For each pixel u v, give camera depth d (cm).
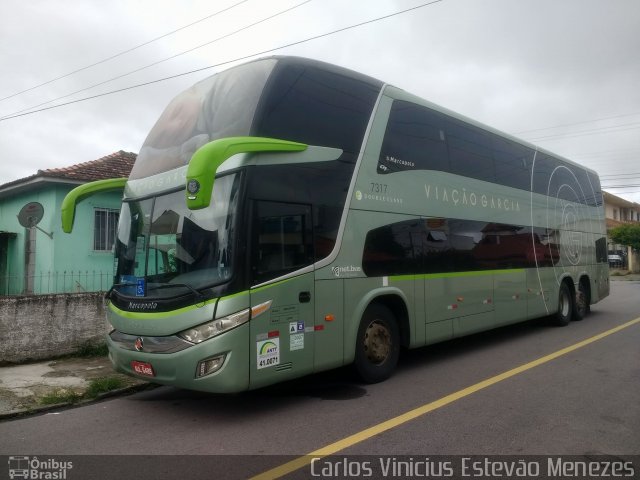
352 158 637
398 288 686
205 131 583
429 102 791
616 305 1645
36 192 1229
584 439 461
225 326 493
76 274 1157
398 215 696
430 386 648
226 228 512
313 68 614
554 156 1193
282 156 553
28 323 826
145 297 546
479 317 852
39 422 552
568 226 1219
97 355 879
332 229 600
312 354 568
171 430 508
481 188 888
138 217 609
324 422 516
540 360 792
